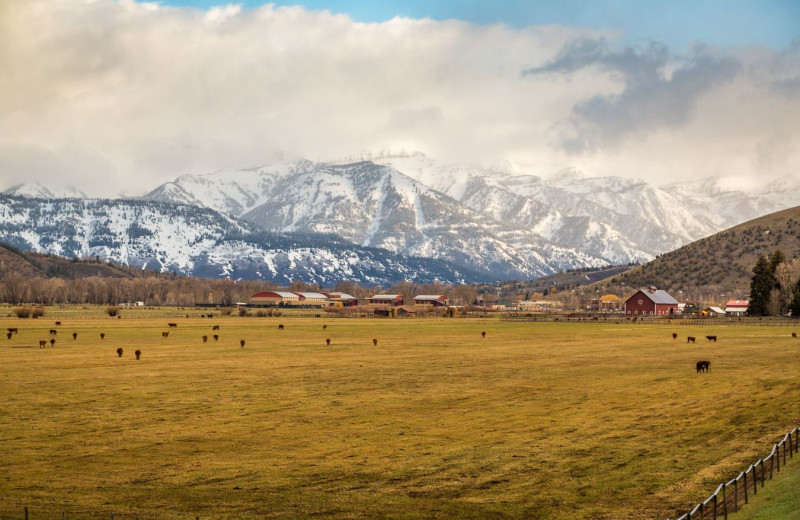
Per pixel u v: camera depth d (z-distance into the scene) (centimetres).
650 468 4194
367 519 3478
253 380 7706
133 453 4584
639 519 3444
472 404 6231
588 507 3603
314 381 7631
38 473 4172
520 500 3712
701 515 3291
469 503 3678
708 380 7669
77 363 9331
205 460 4428
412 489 3888
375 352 11006
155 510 3588
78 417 5659
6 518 3459
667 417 5619
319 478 4078
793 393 6681
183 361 9600
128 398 6525
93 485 3966
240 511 3578
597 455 4478
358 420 5541
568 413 5806
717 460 4328
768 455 4394
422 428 5250
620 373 8325
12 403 6262
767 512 3291
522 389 7081
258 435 5047
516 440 4869
